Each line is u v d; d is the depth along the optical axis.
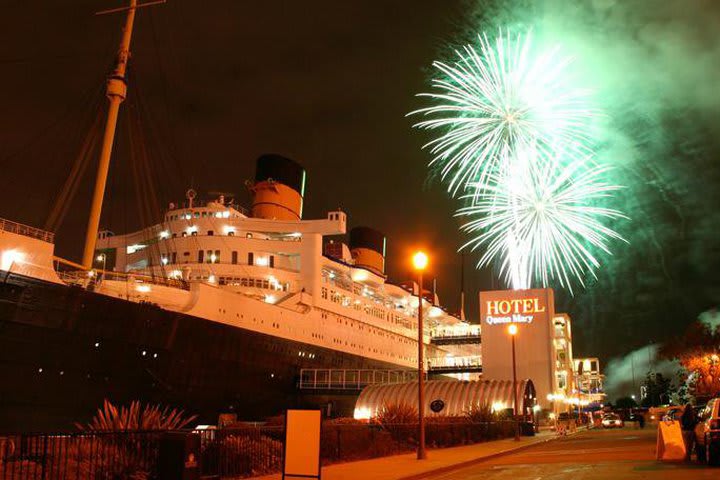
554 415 68.62
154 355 39.06
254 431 19.38
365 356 68.81
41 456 13.77
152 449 16.02
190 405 42.50
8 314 30.67
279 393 52.88
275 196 60.84
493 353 80.94
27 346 31.41
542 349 79.25
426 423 31.81
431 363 89.75
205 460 17.36
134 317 37.41
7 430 30.33
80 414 33.94
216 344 44.88
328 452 22.53
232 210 59.47
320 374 58.59
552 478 16.38
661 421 20.73
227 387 46.28
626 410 97.12
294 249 59.72
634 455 23.45
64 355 33.19
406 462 22.12
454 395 51.12
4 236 31.48
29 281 31.59
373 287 74.44
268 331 51.97
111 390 35.91
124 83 41.38
